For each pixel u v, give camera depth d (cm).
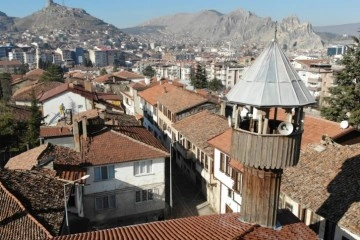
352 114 4409
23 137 4872
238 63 19212
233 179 3338
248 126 1788
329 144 2952
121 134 3709
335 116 4791
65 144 3725
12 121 4981
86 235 1642
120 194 3528
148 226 1725
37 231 1983
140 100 7900
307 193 2519
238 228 1594
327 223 2372
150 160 3591
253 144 1562
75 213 2903
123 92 9500
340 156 2745
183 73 19875
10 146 4769
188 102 5481
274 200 1623
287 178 2734
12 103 7456
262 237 1515
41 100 6166
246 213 1675
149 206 3688
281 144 1535
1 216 2072
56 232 2030
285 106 1524
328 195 2419
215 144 3600
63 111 6138
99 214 3475
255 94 1548
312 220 2503
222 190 3666
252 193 1641
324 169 2683
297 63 15638
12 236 1925
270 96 1528
